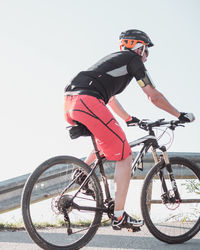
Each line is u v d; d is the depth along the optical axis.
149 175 3.60
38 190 3.40
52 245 3.16
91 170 3.31
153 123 3.58
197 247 3.47
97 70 3.25
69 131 3.26
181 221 3.78
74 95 3.19
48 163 3.13
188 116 3.56
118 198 3.26
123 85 3.37
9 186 4.27
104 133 3.15
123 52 3.40
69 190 3.31
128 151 3.27
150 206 3.86
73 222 3.91
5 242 3.61
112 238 3.74
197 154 4.86
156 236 3.56
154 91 3.40
